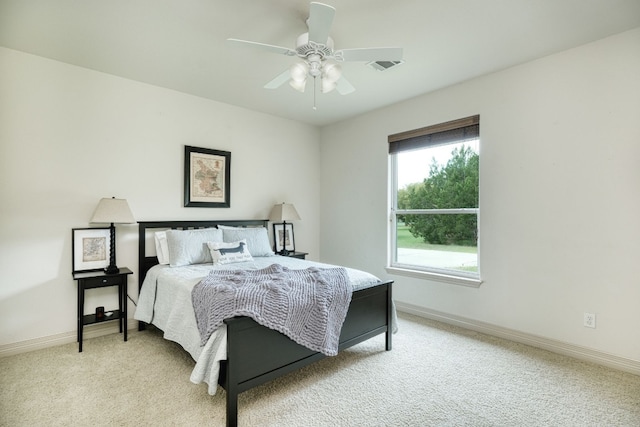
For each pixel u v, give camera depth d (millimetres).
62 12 2158
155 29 2367
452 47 2600
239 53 2725
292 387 2172
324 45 1981
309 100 3842
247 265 3127
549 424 1809
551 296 2756
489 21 2238
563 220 2691
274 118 4461
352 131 4504
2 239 2631
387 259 4074
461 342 2941
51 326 2832
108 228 3113
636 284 2357
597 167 2520
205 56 2777
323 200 4926
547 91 2764
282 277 2357
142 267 3303
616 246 2439
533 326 2857
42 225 2803
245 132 4160
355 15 2154
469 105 3260
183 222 3594
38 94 2779
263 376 1900
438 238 3646
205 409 1922
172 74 3146
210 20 2252
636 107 2350
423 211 3764
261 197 4344
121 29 2365
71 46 2615
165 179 3510
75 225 2959
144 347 2816
